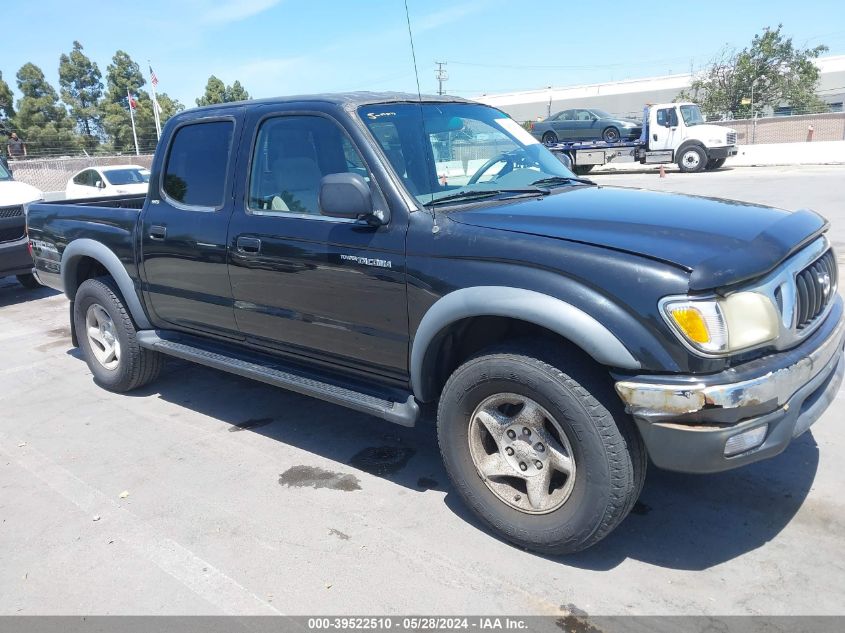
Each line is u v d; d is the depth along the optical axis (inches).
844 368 122.0
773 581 107.0
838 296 130.3
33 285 376.8
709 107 1744.6
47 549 124.5
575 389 103.6
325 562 117.1
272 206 145.9
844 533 118.1
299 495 140.0
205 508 136.3
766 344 99.3
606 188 149.2
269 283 145.1
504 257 109.3
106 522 132.6
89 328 203.6
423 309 119.8
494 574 112.0
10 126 1975.9
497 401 115.0
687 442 96.8
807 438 152.4
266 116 147.3
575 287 101.9
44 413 190.4
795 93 1662.2
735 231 107.9
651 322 96.5
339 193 120.3
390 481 144.6
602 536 108.3
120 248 183.2
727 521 123.3
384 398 134.4
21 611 108.2
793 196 561.0
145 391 204.5
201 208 160.1
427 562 116.0
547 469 111.8
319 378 146.8
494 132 156.0
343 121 131.9
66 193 672.4
